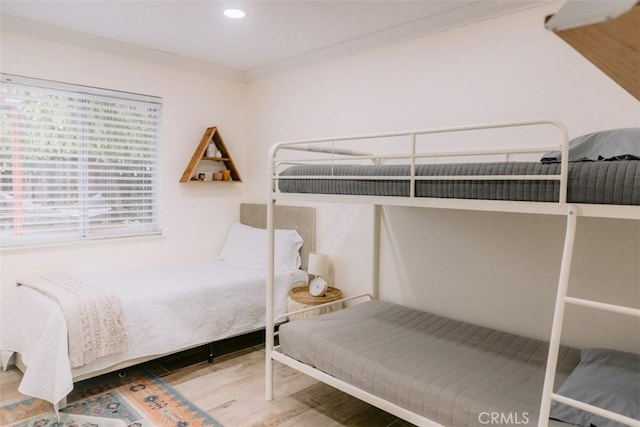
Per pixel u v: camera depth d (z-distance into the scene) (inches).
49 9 104.3
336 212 136.2
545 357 82.5
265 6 101.3
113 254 135.9
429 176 70.3
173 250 150.3
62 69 122.6
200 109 154.5
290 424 88.8
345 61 131.7
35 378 87.7
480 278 104.3
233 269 139.9
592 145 69.8
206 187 158.1
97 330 95.0
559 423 57.8
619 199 52.1
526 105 95.1
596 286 87.4
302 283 139.5
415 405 69.6
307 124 144.3
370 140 125.5
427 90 112.2
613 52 20.2
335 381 82.8
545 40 92.0
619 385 61.2
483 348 86.7
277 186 98.4
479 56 102.2
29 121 118.5
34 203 120.8
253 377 110.6
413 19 108.3
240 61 146.9
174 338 109.0
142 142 142.2
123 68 134.8
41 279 112.3
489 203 64.0
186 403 96.3
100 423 87.3
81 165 129.0
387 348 84.7
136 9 103.9
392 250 121.6
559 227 91.4
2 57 112.5
